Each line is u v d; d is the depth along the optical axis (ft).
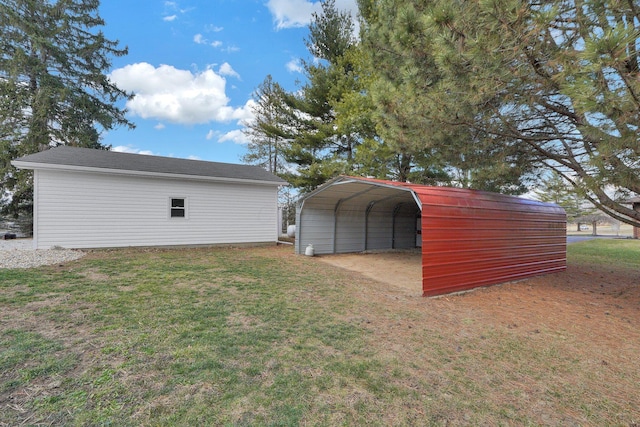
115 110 61.31
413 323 12.60
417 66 17.31
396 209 40.57
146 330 10.53
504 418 6.84
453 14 13.00
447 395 7.62
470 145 18.80
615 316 14.12
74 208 28.48
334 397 7.28
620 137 11.25
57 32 52.60
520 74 13.21
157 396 6.94
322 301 15.16
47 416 6.14
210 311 12.80
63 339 9.55
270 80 68.03
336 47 51.60
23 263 21.09
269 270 22.53
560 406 7.38
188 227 34.30
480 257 19.24
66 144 52.75
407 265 27.68
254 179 37.55
